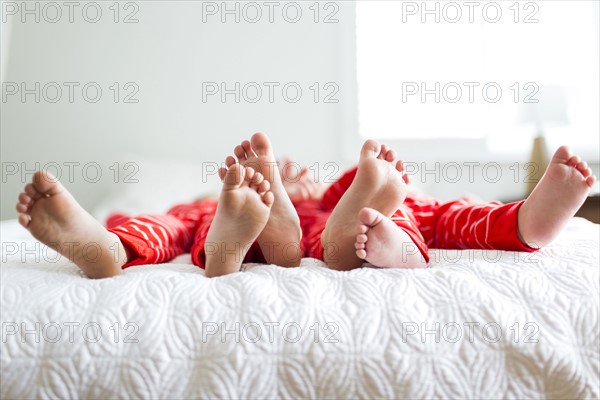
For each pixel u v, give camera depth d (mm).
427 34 2213
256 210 729
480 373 598
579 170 759
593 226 1182
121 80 2184
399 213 911
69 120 2188
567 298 653
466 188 2209
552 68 2193
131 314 625
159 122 2191
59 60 2176
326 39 2197
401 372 590
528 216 807
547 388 599
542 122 2166
